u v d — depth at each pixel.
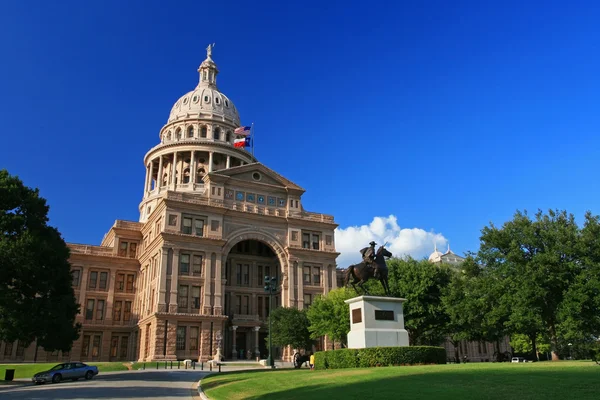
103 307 84.62
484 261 50.81
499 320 53.25
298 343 69.38
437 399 16.25
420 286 57.28
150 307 74.50
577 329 40.00
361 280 33.28
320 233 86.75
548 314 44.94
